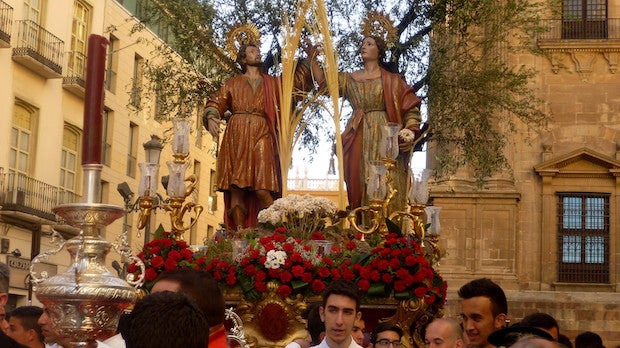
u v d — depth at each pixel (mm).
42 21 32594
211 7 22812
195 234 40938
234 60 14469
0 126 30312
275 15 21734
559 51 31766
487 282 7047
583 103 31625
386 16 14398
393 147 11727
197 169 41156
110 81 35781
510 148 31391
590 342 9180
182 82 23969
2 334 6863
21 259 31531
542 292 30906
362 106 13789
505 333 4992
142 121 38156
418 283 10578
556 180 31516
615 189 31328
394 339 9070
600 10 31922
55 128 33375
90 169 5516
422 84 23828
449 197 31094
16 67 31094
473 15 24016
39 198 31984
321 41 13867
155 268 10648
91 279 5188
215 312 5242
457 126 23672
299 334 10539
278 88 13859
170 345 3785
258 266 10523
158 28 38688
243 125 13664
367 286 10500
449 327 6945
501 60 28406
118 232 35719
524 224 31422
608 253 31312
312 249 10617
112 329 5258
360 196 13656
